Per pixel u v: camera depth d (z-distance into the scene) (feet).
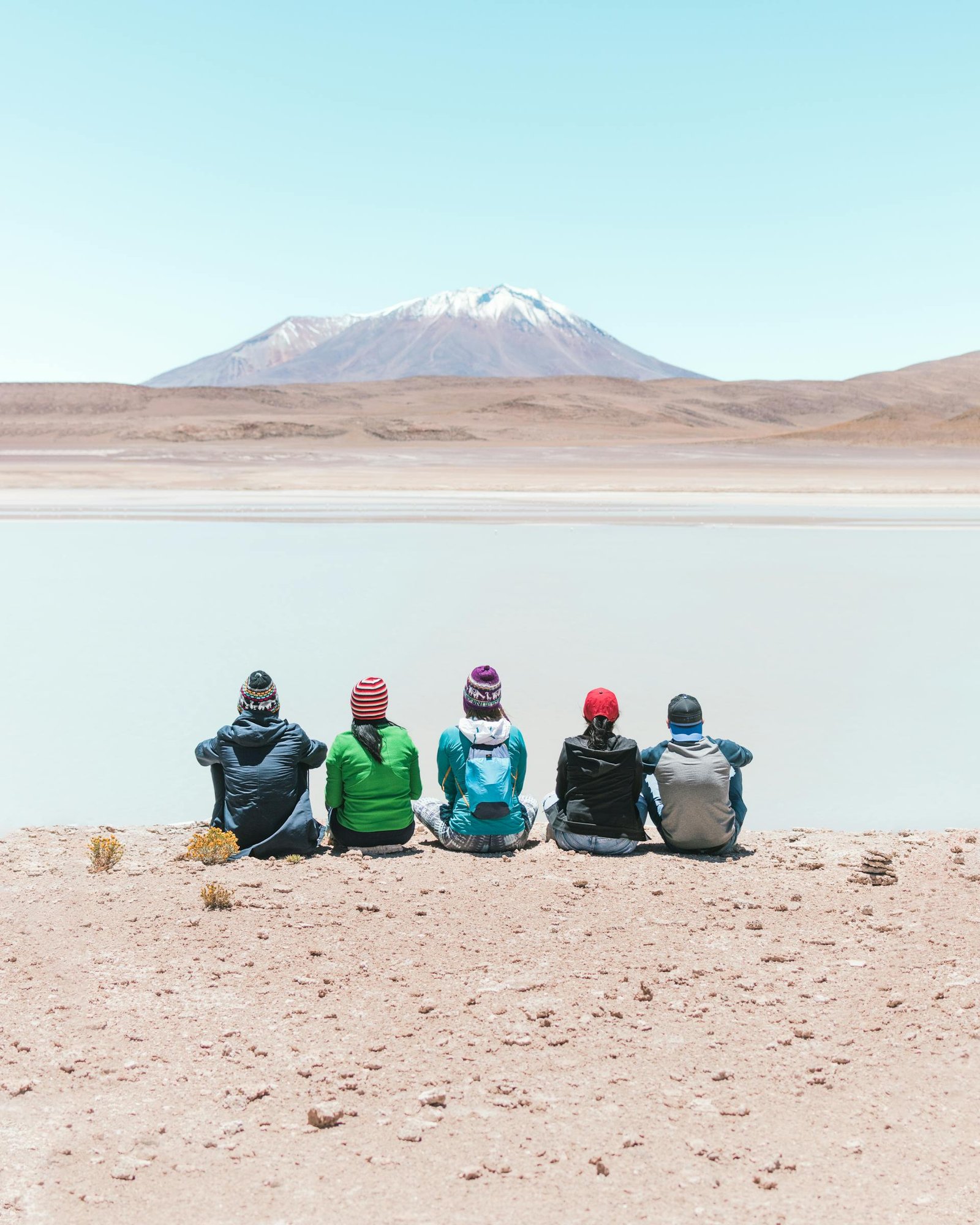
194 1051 12.80
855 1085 12.01
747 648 46.14
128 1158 10.62
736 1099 11.75
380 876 18.95
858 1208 9.80
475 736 20.56
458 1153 10.76
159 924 16.66
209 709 35.78
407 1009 13.92
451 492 170.19
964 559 79.51
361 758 20.30
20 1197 9.96
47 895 18.01
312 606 57.00
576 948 15.87
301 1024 13.48
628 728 32.99
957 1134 11.01
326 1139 11.01
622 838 20.59
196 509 129.80
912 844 21.72
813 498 159.33
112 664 42.60
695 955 15.60
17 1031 13.24
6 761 29.81
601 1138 11.03
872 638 48.65
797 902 17.74
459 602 58.65
